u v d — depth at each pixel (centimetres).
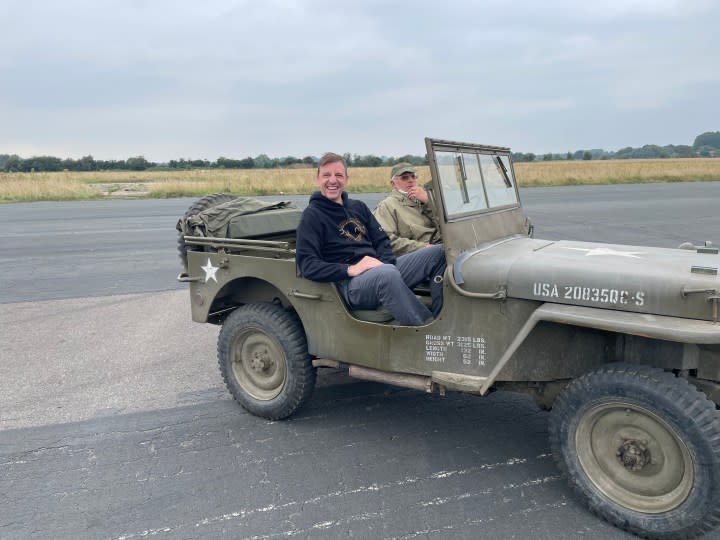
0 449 358
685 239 1103
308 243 355
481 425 383
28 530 278
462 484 312
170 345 561
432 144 315
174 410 415
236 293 439
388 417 397
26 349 550
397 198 454
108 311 682
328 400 428
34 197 2341
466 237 334
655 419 259
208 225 420
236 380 408
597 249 342
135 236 1263
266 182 2806
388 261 384
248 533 273
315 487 311
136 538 271
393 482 315
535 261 305
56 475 328
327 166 361
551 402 321
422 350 330
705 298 255
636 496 270
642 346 287
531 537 267
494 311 306
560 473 322
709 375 281
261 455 347
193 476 325
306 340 381
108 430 383
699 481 247
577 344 302
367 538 267
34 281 840
